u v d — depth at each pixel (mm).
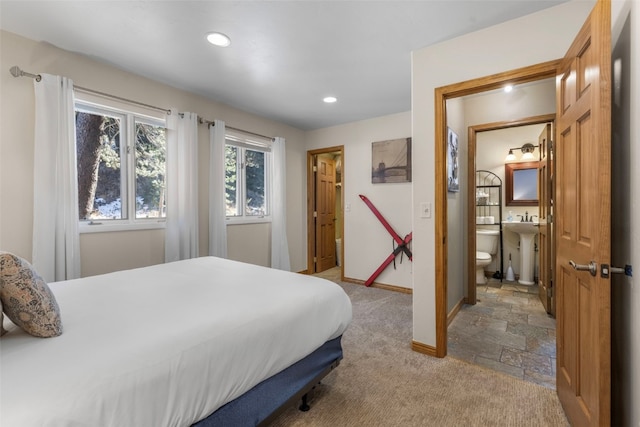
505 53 1835
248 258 3727
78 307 1238
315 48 2170
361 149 4090
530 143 4043
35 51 2066
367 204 3992
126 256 2559
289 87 2912
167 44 2117
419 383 1770
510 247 4188
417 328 2172
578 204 1314
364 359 2055
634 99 1076
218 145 3209
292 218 4414
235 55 2273
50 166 2072
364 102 3352
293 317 1324
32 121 2061
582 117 1263
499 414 1502
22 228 2033
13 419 629
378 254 3965
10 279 919
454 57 2012
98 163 2465
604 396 1050
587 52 1218
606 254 1062
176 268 2004
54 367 792
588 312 1201
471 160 3213
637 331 1049
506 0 1643
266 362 1173
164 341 950
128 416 769
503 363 2010
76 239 2197
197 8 1724
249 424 1151
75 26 1901
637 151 1052
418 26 1891
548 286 2854
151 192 2789
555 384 1748
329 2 1673
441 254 2070
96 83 2363
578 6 1626
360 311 3020
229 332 1076
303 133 4637
